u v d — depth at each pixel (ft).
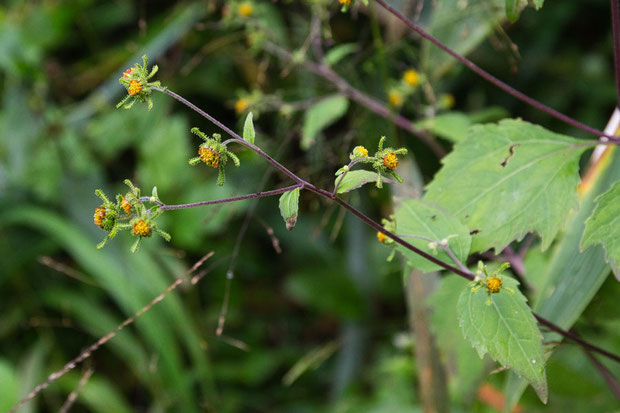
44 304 4.24
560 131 4.50
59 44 4.67
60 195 4.19
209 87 4.38
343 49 3.01
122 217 2.17
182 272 3.92
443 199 2.39
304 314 4.99
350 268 4.55
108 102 4.33
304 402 4.47
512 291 2.21
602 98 4.53
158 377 3.72
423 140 3.23
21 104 4.43
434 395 2.71
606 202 2.22
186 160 4.18
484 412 2.97
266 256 4.92
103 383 3.88
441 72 2.95
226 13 3.22
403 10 3.12
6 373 3.48
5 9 4.78
